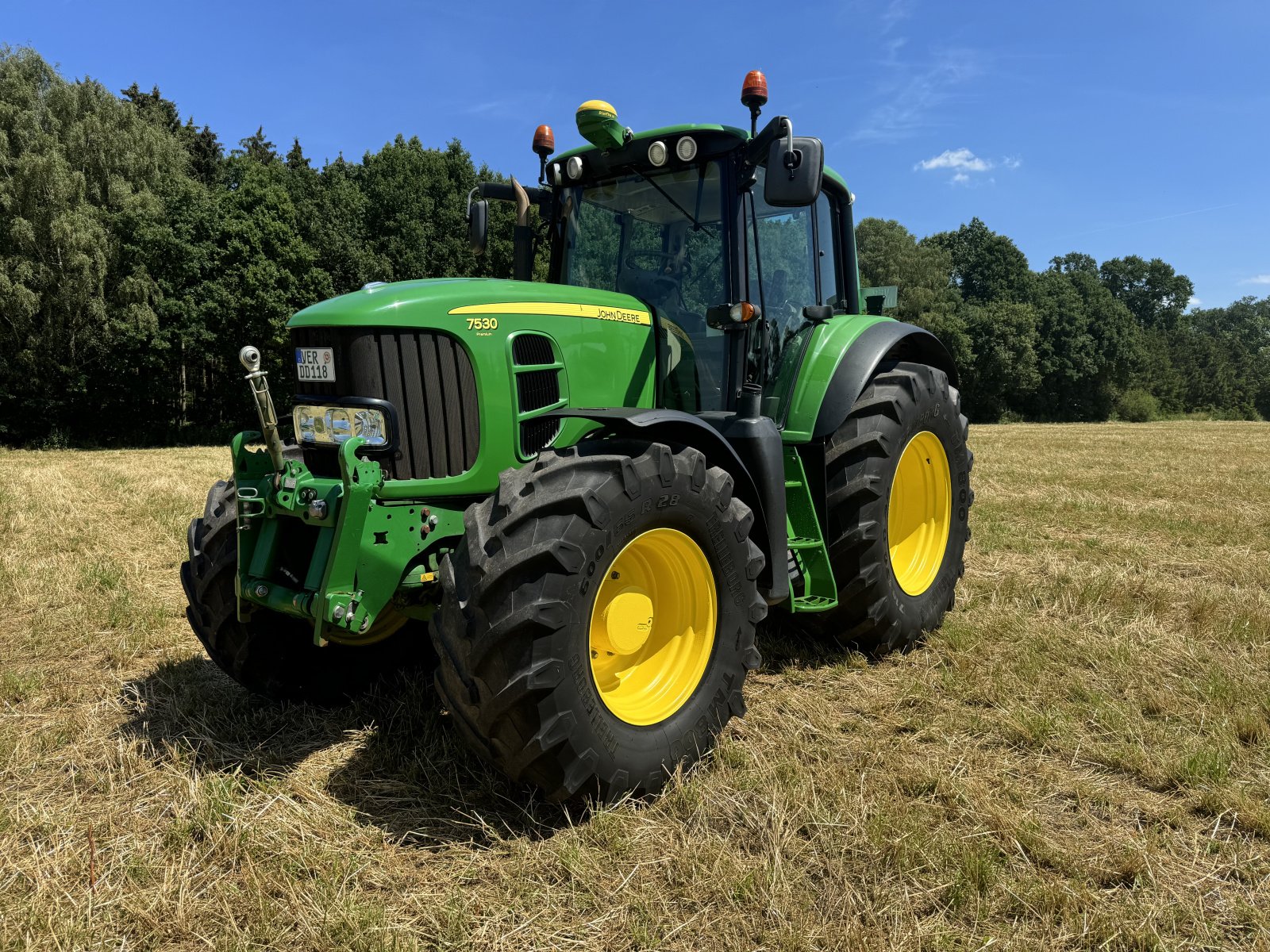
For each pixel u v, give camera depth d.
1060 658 3.91
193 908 2.13
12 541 6.86
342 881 2.23
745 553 2.98
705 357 3.58
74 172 26.02
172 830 2.46
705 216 3.57
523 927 2.06
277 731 3.21
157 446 27.00
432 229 31.75
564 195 3.96
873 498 3.74
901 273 50.38
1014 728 3.13
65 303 24.91
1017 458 15.20
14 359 25.27
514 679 2.37
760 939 2.03
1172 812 2.56
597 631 2.74
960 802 2.63
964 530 4.56
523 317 3.01
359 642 3.47
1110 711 3.23
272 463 2.92
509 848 2.41
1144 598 4.88
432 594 2.97
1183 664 3.81
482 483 2.88
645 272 3.72
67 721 3.27
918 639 4.15
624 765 2.59
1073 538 6.82
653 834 2.48
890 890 2.20
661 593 2.97
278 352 26.95
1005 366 49.16
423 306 2.78
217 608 3.17
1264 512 8.10
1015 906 2.15
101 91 28.80
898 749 3.01
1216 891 2.21
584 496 2.47
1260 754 2.95
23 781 2.84
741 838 2.46
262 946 2.01
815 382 3.82
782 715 3.33
